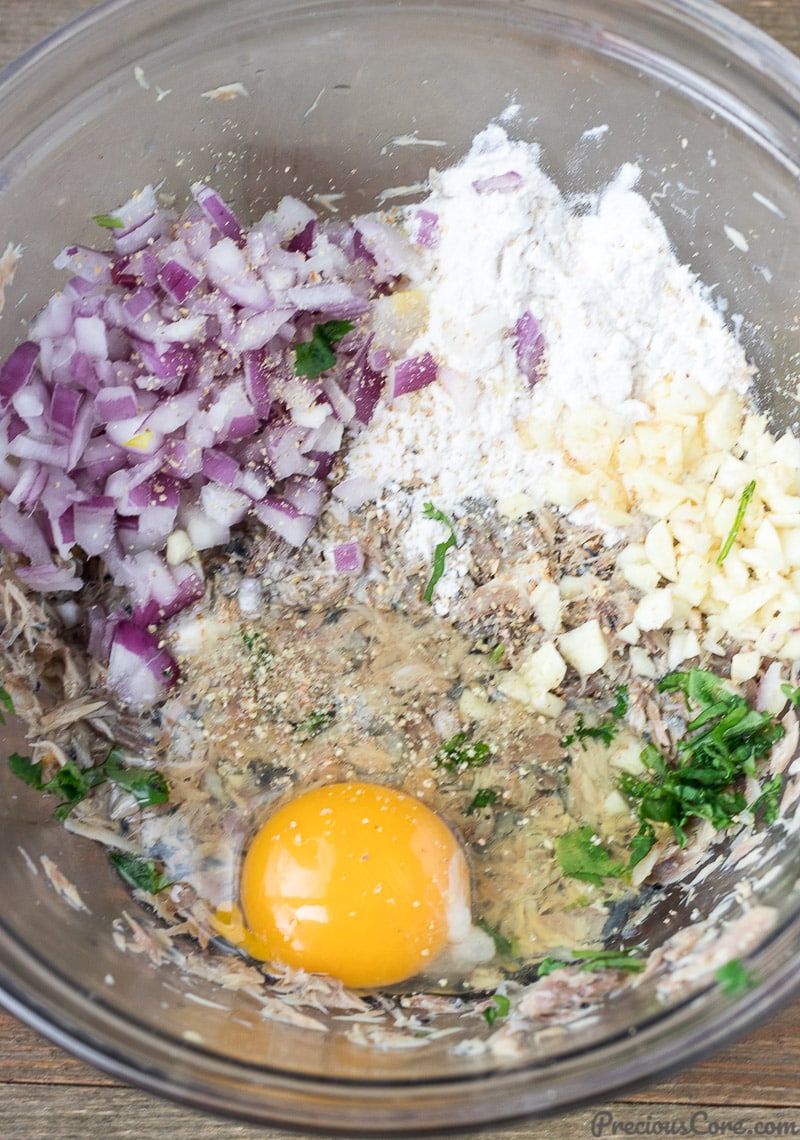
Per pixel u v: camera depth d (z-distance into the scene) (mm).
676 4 191
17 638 193
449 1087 154
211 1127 181
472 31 200
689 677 197
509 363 203
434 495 204
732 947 165
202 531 203
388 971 177
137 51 195
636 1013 161
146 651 199
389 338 206
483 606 201
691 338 205
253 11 195
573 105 206
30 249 201
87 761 194
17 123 194
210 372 198
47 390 195
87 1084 183
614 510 202
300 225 212
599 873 188
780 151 200
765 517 199
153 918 183
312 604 204
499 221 200
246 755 196
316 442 202
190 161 207
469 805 192
